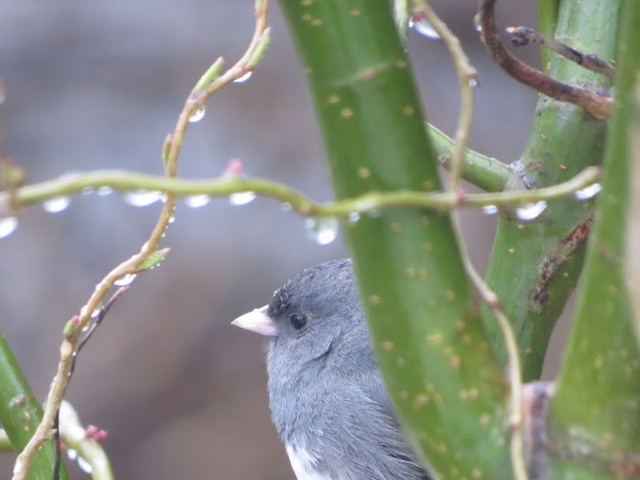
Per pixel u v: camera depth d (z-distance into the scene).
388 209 1.51
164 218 2.10
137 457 2.50
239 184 1.48
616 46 2.12
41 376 2.49
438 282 1.52
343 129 1.50
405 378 1.54
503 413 1.52
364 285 1.54
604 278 1.38
